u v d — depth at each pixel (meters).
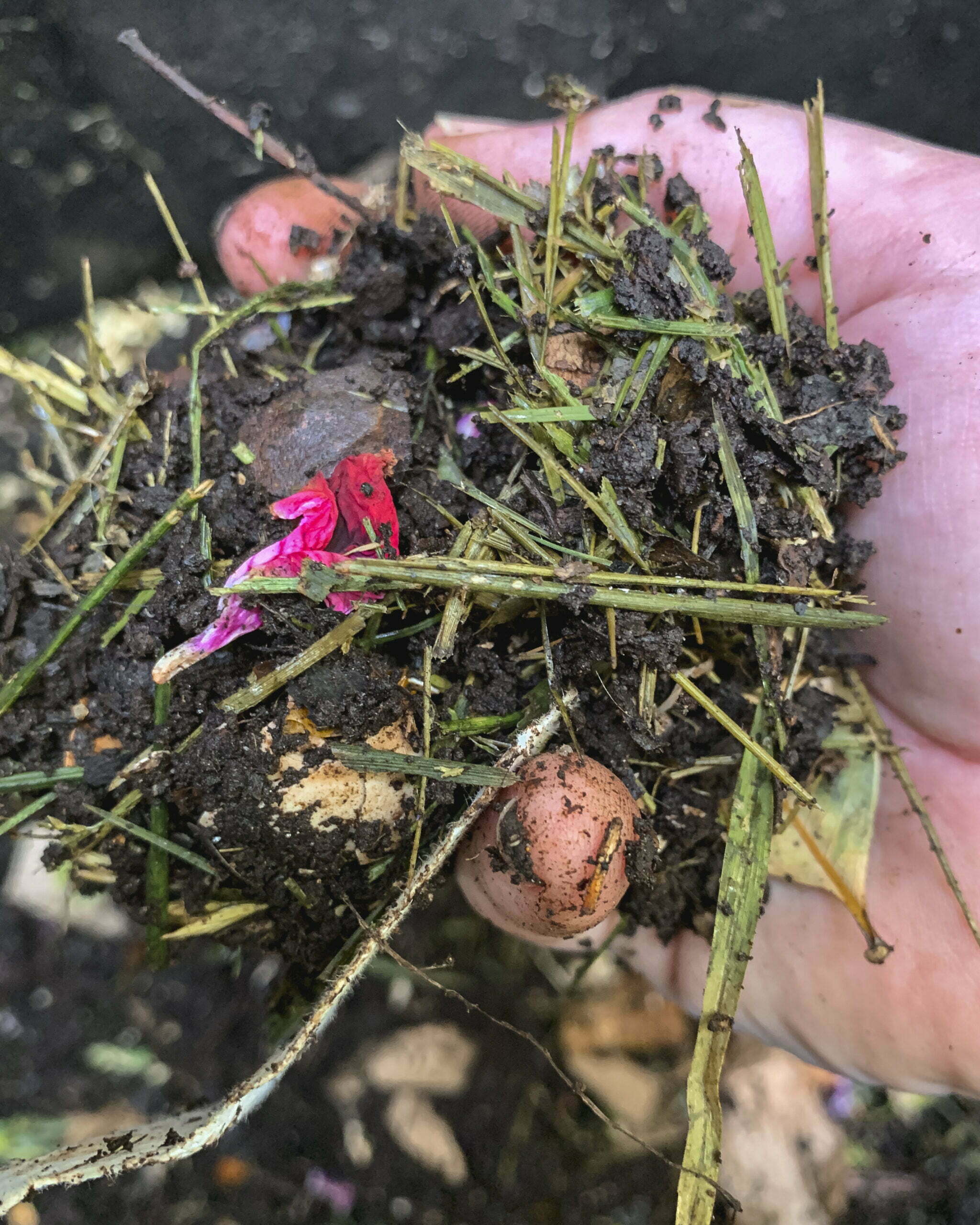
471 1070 0.16
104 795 0.09
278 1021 0.10
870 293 0.11
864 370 0.09
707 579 0.08
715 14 0.19
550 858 0.08
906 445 0.10
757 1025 0.12
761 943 0.12
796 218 0.11
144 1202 0.15
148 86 0.18
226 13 0.18
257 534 0.09
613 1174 0.15
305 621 0.08
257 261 0.12
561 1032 0.16
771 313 0.09
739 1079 0.16
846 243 0.11
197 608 0.08
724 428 0.08
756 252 0.11
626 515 0.08
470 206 0.10
